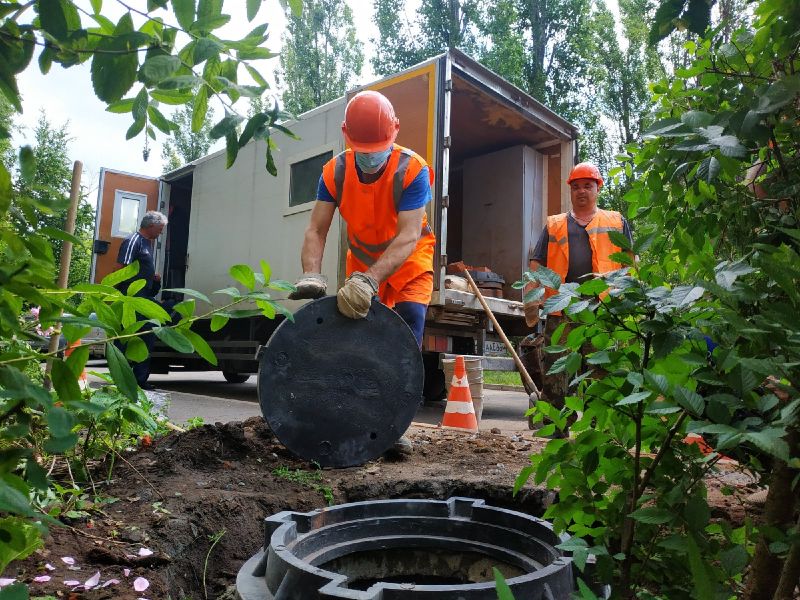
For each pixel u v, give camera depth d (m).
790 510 1.03
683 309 1.10
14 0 0.77
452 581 2.17
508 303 7.16
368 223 3.55
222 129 0.79
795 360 0.87
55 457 2.84
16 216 0.72
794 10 1.08
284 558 1.68
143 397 3.50
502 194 8.46
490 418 6.97
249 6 0.83
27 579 1.82
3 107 0.74
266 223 7.69
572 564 1.72
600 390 1.25
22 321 0.95
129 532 2.28
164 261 10.08
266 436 3.82
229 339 8.81
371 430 3.06
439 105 6.25
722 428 0.84
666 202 1.47
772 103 0.98
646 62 19.52
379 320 3.06
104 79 0.79
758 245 0.98
